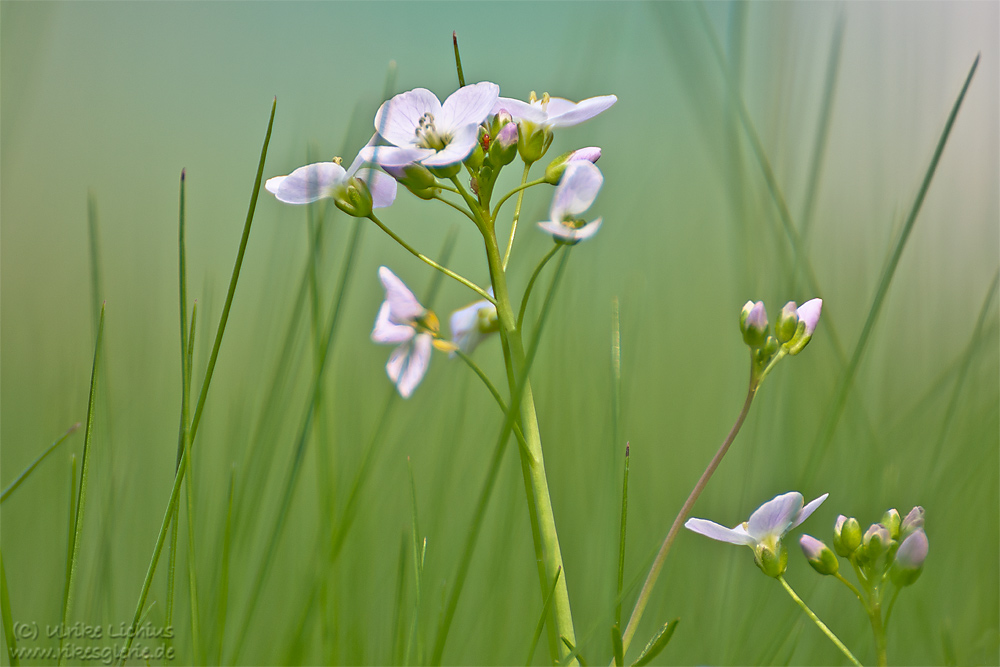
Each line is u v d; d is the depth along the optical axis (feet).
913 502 1.42
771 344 1.27
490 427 1.50
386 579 1.41
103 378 1.39
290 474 1.33
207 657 1.32
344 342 1.67
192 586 1.28
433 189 1.28
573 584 1.42
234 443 1.41
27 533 1.44
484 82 1.28
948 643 1.34
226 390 1.69
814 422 1.48
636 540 1.45
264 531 1.42
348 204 1.29
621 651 1.26
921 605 1.39
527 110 1.29
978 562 1.41
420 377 1.31
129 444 1.47
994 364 1.51
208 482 1.46
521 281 1.70
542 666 1.40
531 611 1.42
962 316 1.71
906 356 1.66
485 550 1.45
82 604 1.39
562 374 1.49
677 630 1.41
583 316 1.67
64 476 1.45
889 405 1.53
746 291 1.52
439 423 1.52
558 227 1.28
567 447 1.47
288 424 1.47
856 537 1.28
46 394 1.63
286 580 1.41
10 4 1.66
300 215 1.52
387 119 1.28
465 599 1.42
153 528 1.45
